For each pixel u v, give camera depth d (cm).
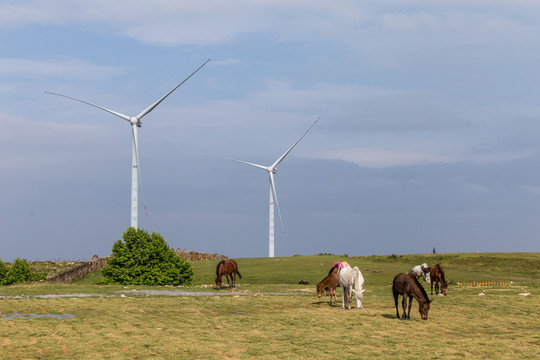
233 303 3159
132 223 6875
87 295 3562
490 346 2031
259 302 3212
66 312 2720
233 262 4281
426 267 3775
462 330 2417
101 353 1880
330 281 3153
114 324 2431
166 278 5525
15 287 4078
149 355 1869
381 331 2350
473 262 7588
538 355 1903
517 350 1980
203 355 1878
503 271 6788
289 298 3447
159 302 3130
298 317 2680
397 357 1867
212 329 2370
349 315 2750
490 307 3045
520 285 4519
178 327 2403
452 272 6525
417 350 1973
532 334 2308
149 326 2403
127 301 3152
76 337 2130
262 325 2473
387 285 4997
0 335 2123
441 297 3525
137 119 7000
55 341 2048
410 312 2877
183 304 3078
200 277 6656
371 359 1834
